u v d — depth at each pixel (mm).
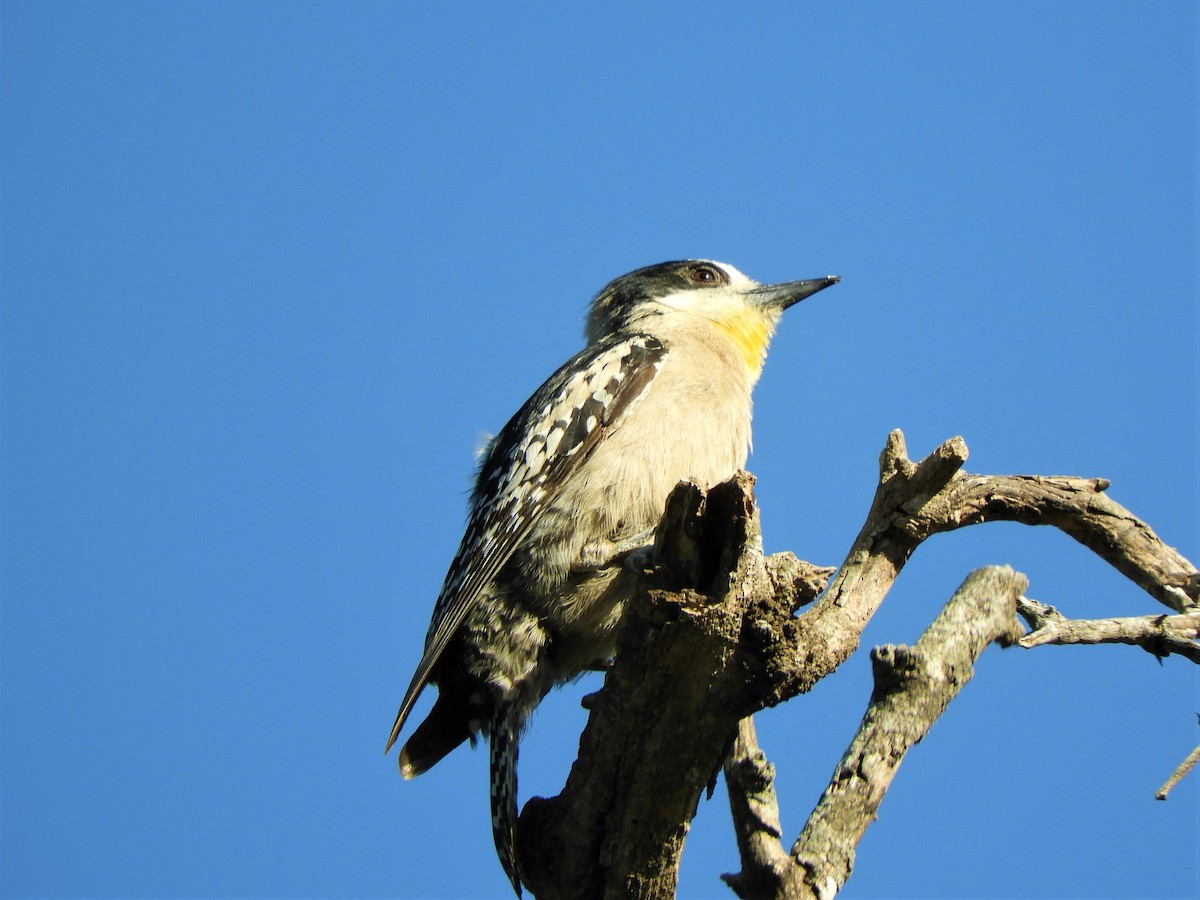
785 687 8469
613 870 9109
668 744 8586
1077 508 10656
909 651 10312
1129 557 10766
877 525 9953
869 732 10141
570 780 9156
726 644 8242
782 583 8336
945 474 9812
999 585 10695
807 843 9773
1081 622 9852
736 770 10133
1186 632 9797
